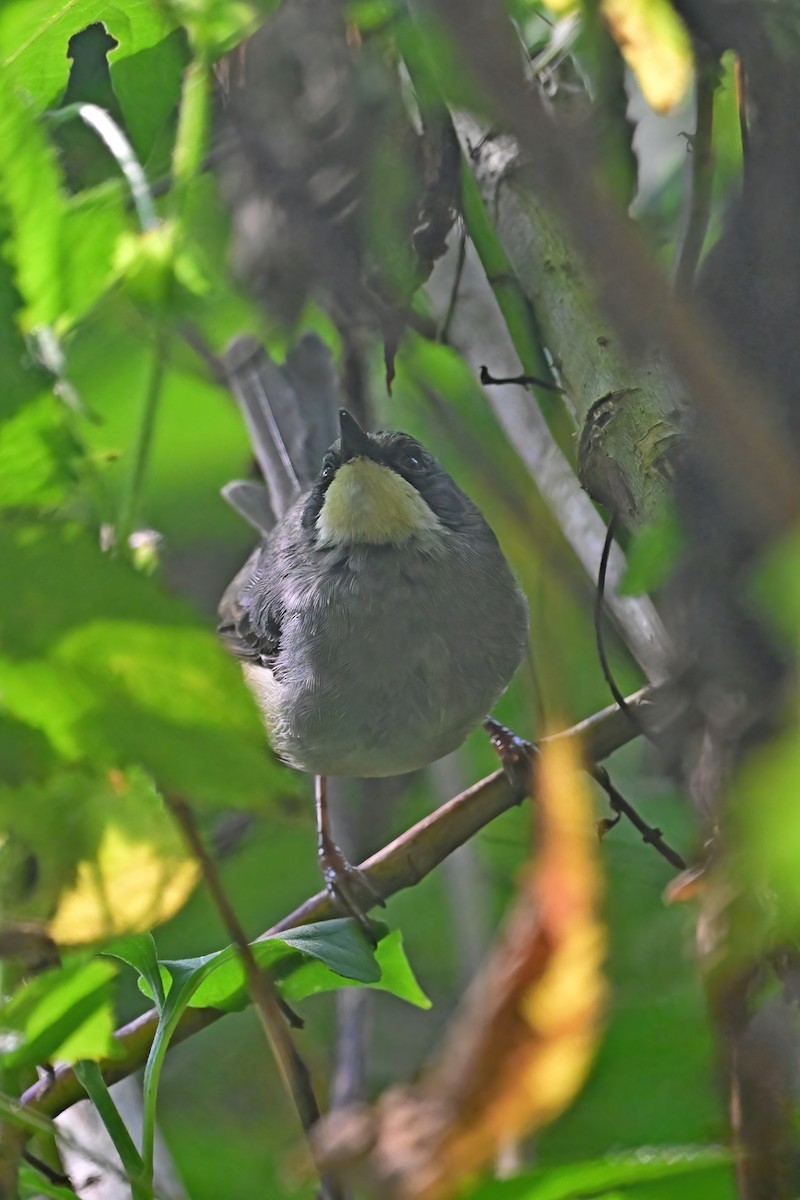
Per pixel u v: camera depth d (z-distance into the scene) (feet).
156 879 10.70
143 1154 14.32
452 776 31.94
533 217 17.06
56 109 22.30
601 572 17.19
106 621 7.03
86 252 19.47
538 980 13.88
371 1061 26.68
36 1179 14.14
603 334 15.12
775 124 14.92
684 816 21.53
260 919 28.89
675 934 20.54
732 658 12.00
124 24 19.61
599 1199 12.58
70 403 19.31
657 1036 17.90
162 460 31.14
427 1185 14.06
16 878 10.51
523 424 22.68
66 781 10.21
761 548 8.63
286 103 20.94
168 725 7.13
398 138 20.75
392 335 21.70
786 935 10.97
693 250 18.13
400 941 17.87
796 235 13.80
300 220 21.13
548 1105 14.01
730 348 12.97
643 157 25.73
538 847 14.05
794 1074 14.35
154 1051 14.76
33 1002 13.76
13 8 16.56
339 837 32.19
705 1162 12.26
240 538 34.19
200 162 21.27
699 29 16.94
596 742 19.69
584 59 20.81
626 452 13.93
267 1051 27.66
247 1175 24.81
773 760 6.82
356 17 20.04
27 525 7.15
